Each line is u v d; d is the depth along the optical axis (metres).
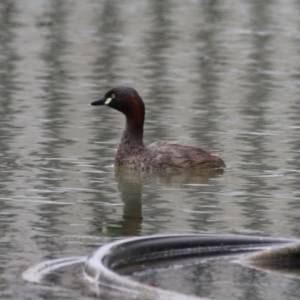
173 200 14.51
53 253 11.30
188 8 39.12
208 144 18.55
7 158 17.05
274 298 9.78
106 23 35.84
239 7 39.31
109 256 10.57
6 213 13.34
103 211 13.63
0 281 10.23
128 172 16.94
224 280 10.34
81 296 9.78
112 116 21.19
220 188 15.41
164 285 10.12
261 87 25.08
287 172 16.39
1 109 21.55
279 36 33.75
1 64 28.06
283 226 12.84
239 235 11.52
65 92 24.02
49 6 39.03
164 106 22.31
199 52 30.66
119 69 27.62
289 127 20.12
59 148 18.00
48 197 14.42
